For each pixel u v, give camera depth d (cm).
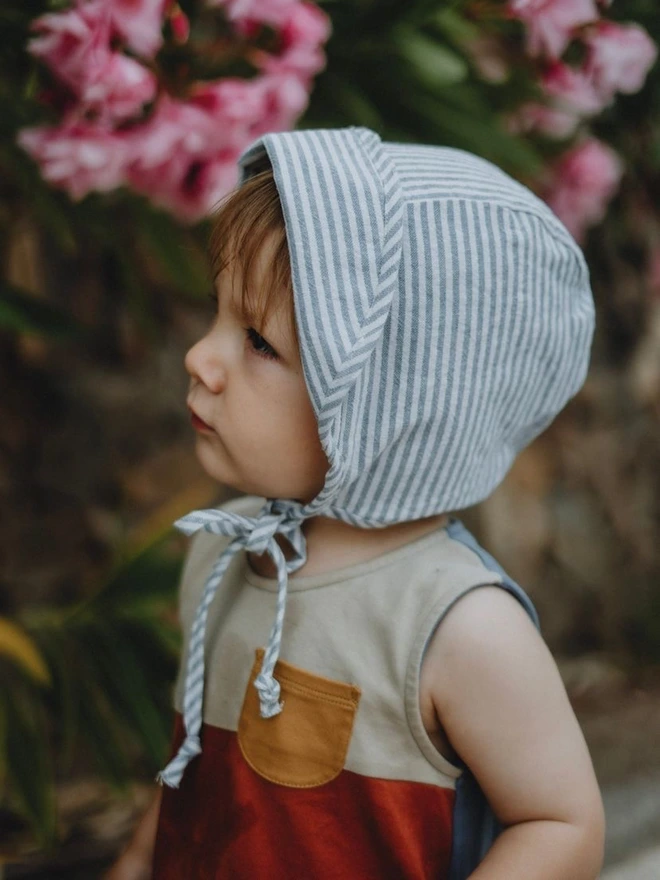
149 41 99
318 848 73
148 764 159
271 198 73
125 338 210
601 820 70
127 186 124
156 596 138
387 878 72
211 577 79
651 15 148
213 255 76
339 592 75
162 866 86
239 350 74
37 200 135
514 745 69
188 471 209
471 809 75
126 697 134
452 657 69
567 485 232
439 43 128
